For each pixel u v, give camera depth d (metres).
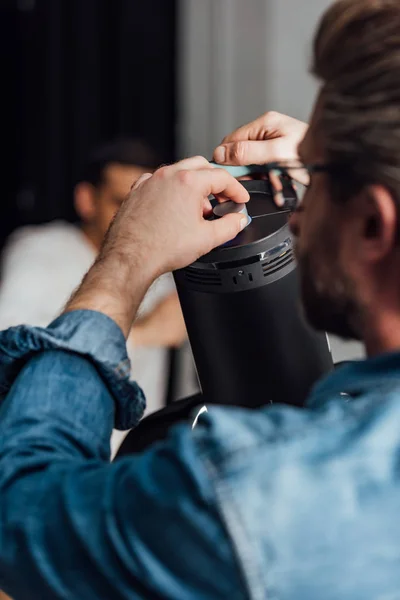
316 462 0.63
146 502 0.66
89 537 0.67
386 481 0.63
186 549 0.64
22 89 3.46
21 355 0.79
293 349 0.95
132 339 2.30
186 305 0.96
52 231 2.52
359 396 0.68
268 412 0.68
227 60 3.23
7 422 0.76
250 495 0.63
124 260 0.83
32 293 2.39
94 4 3.36
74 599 0.69
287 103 3.14
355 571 0.62
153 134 3.39
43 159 3.47
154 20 3.34
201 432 0.67
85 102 3.41
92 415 0.77
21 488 0.72
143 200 0.86
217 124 3.28
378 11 0.66
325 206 0.70
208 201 0.90
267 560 0.62
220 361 0.96
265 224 0.94
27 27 3.41
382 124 0.65
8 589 0.73
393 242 0.67
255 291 0.93
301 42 3.10
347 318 0.72
